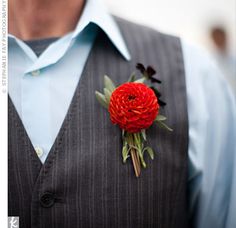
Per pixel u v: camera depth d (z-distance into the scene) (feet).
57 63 2.85
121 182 2.66
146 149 2.72
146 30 3.21
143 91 2.62
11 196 2.60
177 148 2.85
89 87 2.77
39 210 2.55
